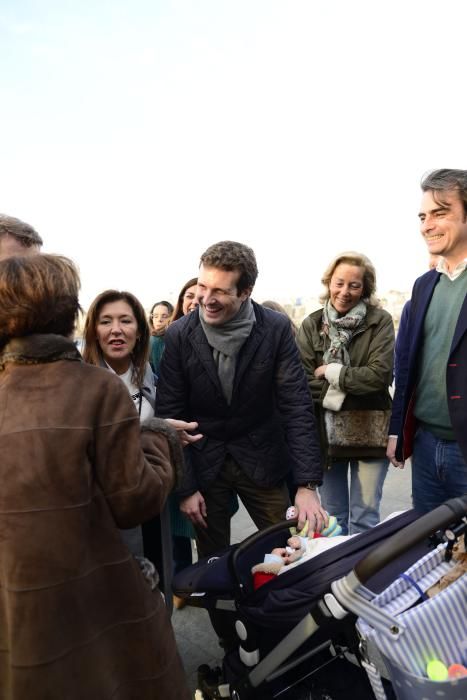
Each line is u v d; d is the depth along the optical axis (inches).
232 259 74.2
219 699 67.6
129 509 46.2
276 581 57.5
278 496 87.9
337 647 64.3
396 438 89.0
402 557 55.1
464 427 70.7
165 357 84.4
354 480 109.0
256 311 83.7
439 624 46.8
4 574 41.4
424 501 83.3
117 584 46.5
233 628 63.2
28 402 43.7
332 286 104.8
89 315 78.4
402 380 87.7
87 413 44.6
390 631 45.1
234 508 93.4
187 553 110.3
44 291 45.7
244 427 84.4
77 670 42.8
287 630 56.1
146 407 82.4
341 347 103.7
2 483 41.5
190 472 83.7
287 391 83.5
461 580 49.2
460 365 71.1
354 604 47.1
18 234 71.9
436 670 45.1
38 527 41.3
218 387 81.5
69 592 42.3
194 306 124.5
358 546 58.6
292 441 82.0
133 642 47.3
